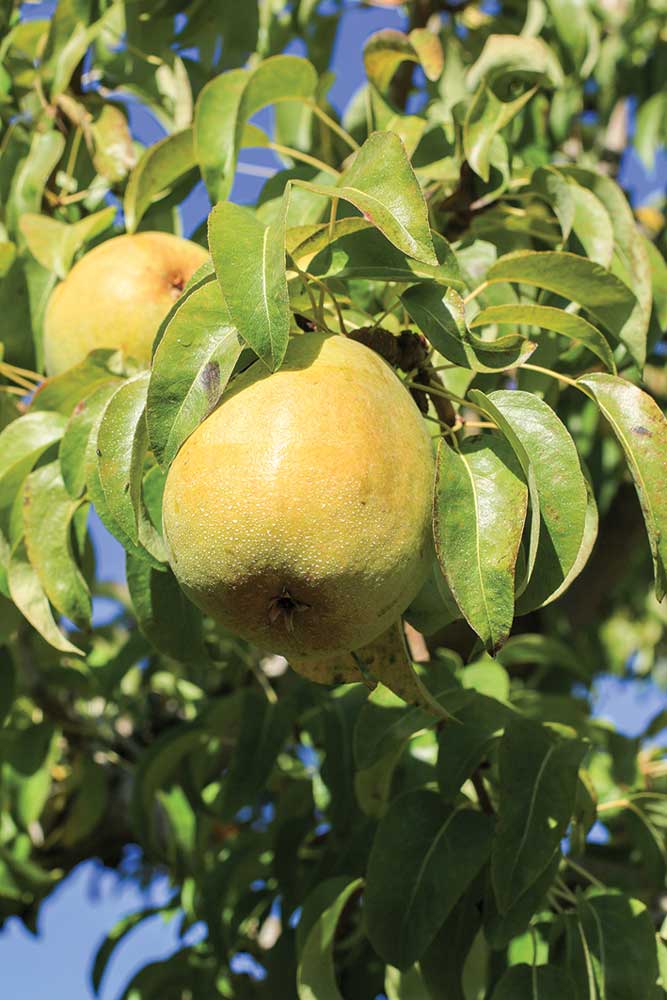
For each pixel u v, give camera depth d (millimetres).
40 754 945
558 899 772
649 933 712
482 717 729
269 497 568
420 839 712
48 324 750
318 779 845
